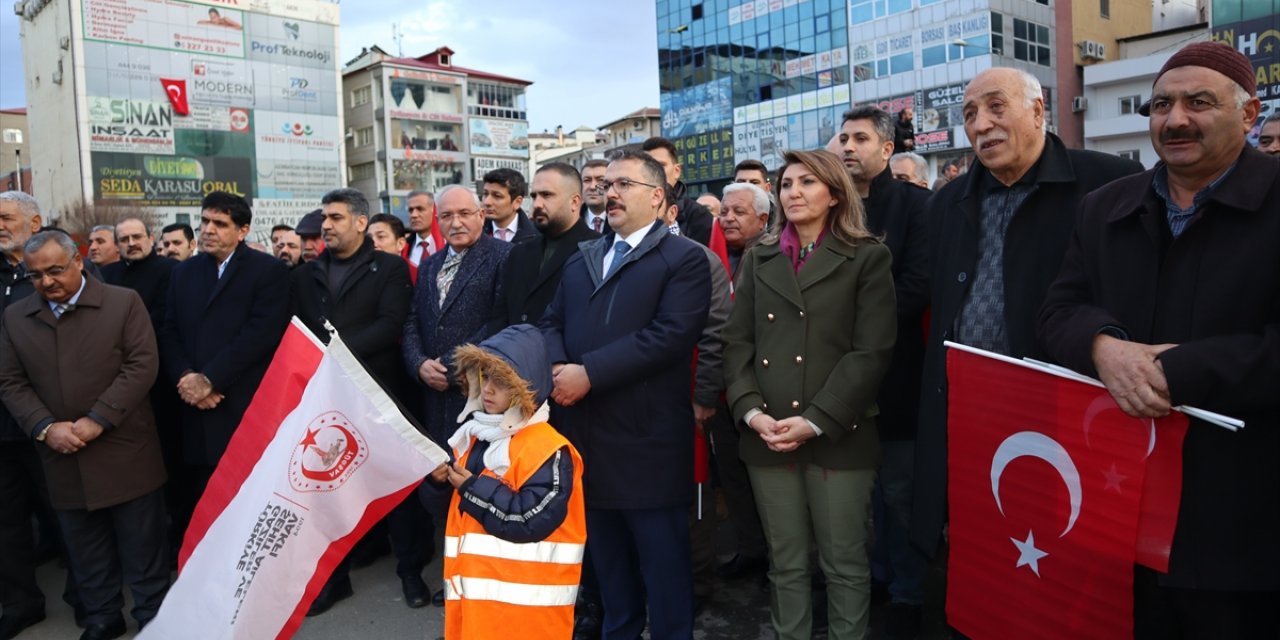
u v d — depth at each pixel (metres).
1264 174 2.01
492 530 2.53
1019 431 2.40
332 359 2.71
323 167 44.25
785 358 2.90
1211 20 23.36
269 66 42.28
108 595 3.86
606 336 3.04
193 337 4.26
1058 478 2.30
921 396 2.87
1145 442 2.11
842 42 32.94
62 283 3.63
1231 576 2.02
